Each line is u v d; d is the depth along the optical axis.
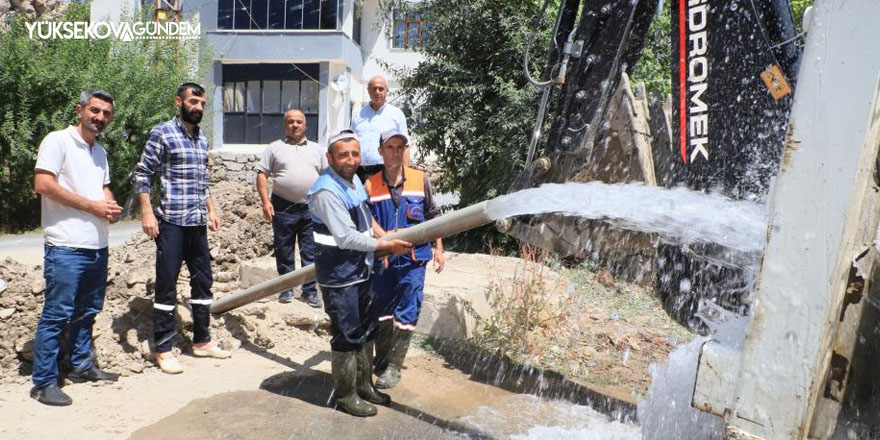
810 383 2.04
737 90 3.39
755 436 2.14
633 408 4.46
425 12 11.89
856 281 2.14
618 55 3.77
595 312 6.53
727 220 3.33
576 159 3.88
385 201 4.69
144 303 5.18
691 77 3.54
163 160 4.68
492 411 4.34
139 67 17.02
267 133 23.97
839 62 2.00
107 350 4.75
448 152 11.80
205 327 5.07
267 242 7.14
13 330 4.53
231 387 4.54
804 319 2.05
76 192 4.17
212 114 21.56
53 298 4.08
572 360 5.42
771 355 2.11
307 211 5.93
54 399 4.03
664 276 3.68
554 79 3.95
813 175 2.03
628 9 3.73
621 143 3.77
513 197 3.48
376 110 5.88
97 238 4.25
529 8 11.05
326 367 5.06
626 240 3.79
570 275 7.54
